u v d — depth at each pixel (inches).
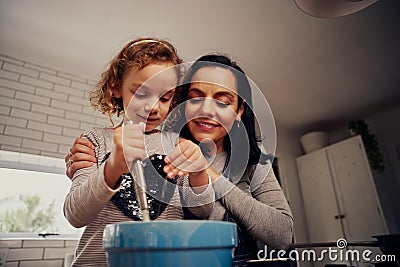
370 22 67.8
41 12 62.0
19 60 75.6
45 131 73.9
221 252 10.5
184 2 59.7
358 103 105.7
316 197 112.9
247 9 62.3
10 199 68.1
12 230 66.0
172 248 9.6
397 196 103.9
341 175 106.7
